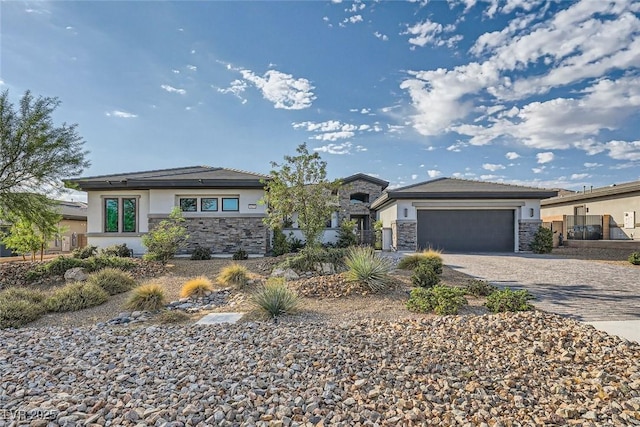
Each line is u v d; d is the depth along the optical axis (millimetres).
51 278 11641
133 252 17250
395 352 4934
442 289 7797
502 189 19344
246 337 5719
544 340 5250
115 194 17500
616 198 21078
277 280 9617
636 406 3500
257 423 3248
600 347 4961
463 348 5102
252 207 17172
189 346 5414
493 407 3576
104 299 9531
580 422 3299
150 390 3924
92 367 4660
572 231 22078
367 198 31203
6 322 7406
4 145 11922
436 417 3393
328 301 8375
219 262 14578
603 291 8969
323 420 3295
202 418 3328
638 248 17312
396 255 15977
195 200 17359
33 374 4453
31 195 12555
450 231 19406
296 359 4660
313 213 13242
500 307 6984
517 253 18109
